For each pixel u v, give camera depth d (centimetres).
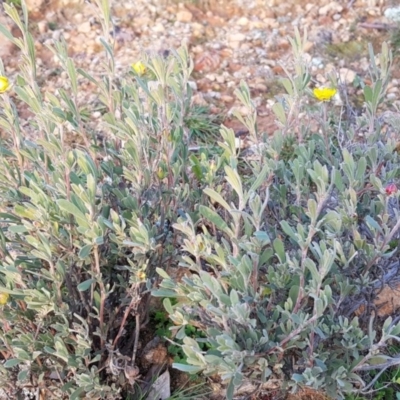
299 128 265
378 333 235
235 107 370
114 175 228
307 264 177
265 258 194
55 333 216
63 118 212
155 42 417
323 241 184
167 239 231
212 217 192
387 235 206
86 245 187
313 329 187
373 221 202
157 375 228
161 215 225
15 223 221
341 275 201
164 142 228
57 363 205
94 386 199
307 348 206
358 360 196
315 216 184
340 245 191
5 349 211
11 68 396
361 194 236
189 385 229
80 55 410
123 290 225
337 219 193
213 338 195
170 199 234
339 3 443
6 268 189
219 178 240
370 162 251
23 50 216
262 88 382
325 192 186
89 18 434
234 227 200
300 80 244
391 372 227
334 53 405
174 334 224
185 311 202
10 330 206
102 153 297
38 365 209
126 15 438
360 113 351
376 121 275
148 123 237
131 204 211
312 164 239
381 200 212
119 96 240
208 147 336
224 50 413
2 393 216
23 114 362
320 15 437
